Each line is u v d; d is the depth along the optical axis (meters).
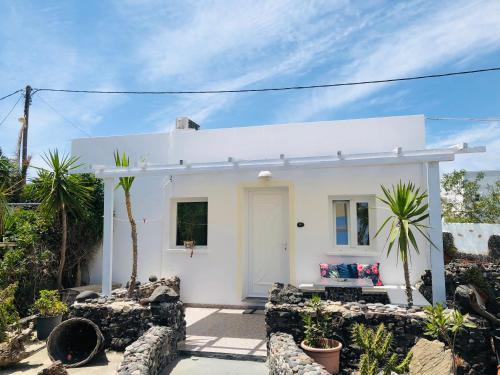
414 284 8.64
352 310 6.11
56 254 9.76
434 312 5.39
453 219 17.59
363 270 8.77
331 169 9.35
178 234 10.39
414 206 6.61
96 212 10.42
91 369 5.98
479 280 7.13
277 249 9.76
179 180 10.20
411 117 9.16
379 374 5.22
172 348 6.36
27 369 6.10
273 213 9.84
